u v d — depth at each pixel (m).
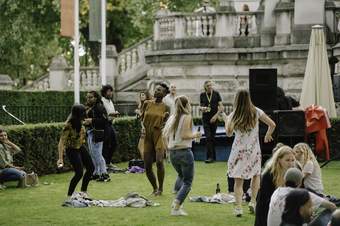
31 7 47.19
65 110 31.41
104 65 32.03
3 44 48.25
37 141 22.00
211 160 25.55
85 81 40.66
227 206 16.41
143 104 19.81
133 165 23.30
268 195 12.23
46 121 30.38
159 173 17.91
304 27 33.62
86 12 48.28
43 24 48.81
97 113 20.36
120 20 50.28
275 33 34.53
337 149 26.05
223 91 35.28
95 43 50.91
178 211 15.18
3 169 19.42
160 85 17.97
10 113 28.53
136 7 47.22
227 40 35.12
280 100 23.08
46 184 20.11
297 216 10.02
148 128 17.86
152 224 14.21
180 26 35.94
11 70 54.69
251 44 34.91
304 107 26.58
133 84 39.69
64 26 30.05
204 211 15.71
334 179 20.81
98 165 20.53
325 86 26.55
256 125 15.07
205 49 35.25
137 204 16.33
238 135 15.05
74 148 17.08
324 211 10.79
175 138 15.31
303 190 10.09
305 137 20.95
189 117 15.33
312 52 26.72
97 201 16.67
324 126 23.42
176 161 15.30
